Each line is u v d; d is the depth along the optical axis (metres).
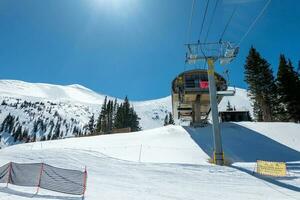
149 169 20.50
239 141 31.61
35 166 14.65
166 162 23.67
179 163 21.66
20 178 14.88
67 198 12.72
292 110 46.25
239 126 38.53
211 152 26.88
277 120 48.91
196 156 25.48
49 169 14.21
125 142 35.22
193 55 23.31
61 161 24.78
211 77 23.77
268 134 34.03
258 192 13.83
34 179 14.44
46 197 12.70
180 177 17.77
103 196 13.38
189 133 36.47
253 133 34.72
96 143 37.62
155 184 16.11
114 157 26.72
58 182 13.77
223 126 39.38
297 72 48.47
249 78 49.19
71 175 13.63
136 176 18.44
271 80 48.50
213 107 23.20
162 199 12.94
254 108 60.16
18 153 29.67
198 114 43.88
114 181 17.03
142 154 27.23
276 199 12.53
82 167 22.08
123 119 85.25
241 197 13.09
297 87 46.34
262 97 48.12
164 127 44.50
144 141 34.25
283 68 48.72
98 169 21.22
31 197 12.59
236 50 22.84
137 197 13.27
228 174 18.08
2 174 15.59
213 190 14.50
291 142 30.61
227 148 29.02
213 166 20.36
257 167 17.89
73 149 31.09
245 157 25.80
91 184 16.16
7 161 25.23
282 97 47.22
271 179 16.27
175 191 14.43
